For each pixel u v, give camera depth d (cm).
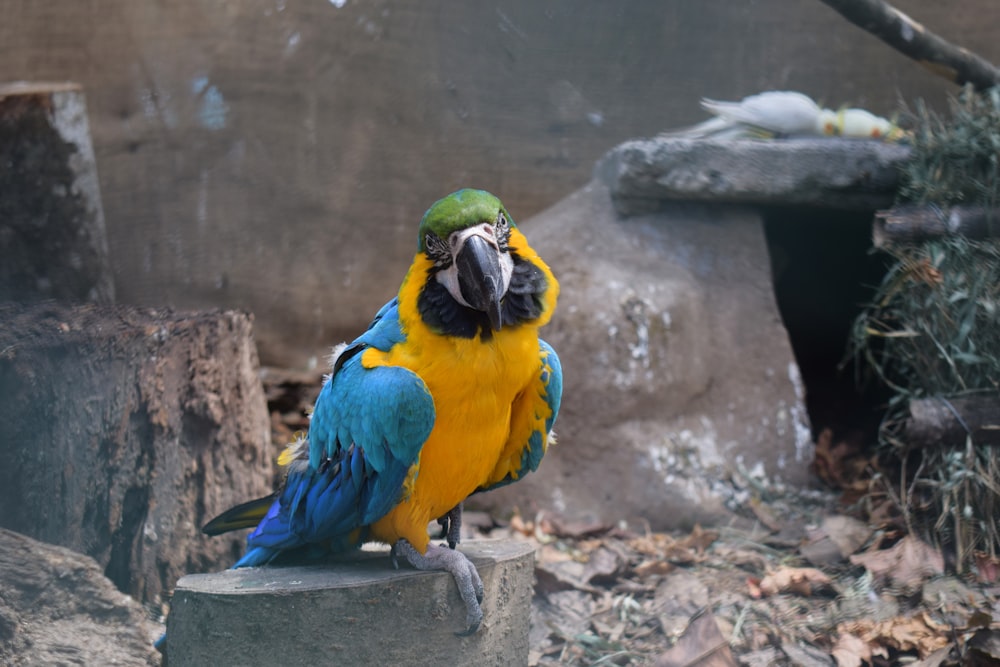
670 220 566
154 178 741
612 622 413
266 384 658
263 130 752
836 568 442
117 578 397
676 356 534
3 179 505
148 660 306
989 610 387
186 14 739
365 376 296
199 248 748
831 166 528
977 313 443
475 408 295
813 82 721
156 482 400
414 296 295
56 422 388
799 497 521
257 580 291
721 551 470
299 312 754
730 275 559
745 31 723
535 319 300
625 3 730
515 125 746
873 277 634
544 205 751
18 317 418
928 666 347
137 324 414
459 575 297
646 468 515
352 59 750
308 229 756
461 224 288
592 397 524
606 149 742
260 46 748
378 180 755
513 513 517
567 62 740
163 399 403
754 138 576
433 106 750
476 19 742
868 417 622
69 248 524
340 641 285
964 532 425
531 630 406
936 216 465
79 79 730
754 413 541
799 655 373
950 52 516
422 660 297
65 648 295
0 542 308
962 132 475
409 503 302
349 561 319
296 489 310
